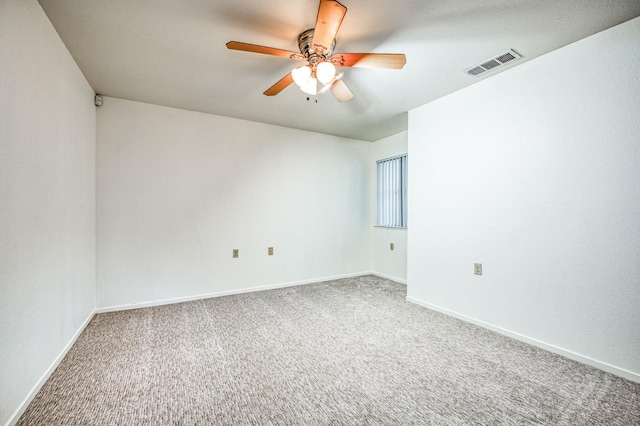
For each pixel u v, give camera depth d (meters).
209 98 3.03
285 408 1.54
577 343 2.05
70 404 1.56
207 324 2.69
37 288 1.68
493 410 1.53
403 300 3.46
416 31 1.90
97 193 2.93
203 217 3.48
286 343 2.31
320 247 4.41
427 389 1.72
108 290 2.99
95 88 2.78
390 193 4.59
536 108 2.27
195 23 1.82
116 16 1.75
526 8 1.68
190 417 1.47
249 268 3.80
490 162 2.59
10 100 1.40
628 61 1.83
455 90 2.85
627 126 1.84
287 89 2.82
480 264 2.68
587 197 2.01
